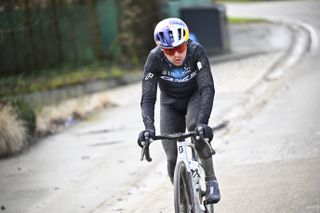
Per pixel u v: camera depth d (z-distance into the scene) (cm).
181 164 1086
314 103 2481
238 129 2222
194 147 1188
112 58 4669
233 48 5169
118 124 2672
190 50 1160
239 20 6962
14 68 4153
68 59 4503
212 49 4916
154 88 1160
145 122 1105
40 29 4288
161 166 1862
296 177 1509
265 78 3459
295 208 1274
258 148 1875
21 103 2592
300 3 8156
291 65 3819
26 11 3922
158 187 1617
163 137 1078
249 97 2927
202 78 1144
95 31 4634
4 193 1766
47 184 1820
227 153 1869
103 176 1836
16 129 2355
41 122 2708
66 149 2292
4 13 3831
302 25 6066
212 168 1202
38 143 2488
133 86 4009
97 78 4003
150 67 1163
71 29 4519
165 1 4812
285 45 4966
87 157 2111
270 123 2234
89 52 4616
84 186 1752
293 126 2122
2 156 2280
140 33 4694
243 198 1395
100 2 4659
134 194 1611
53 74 4109
